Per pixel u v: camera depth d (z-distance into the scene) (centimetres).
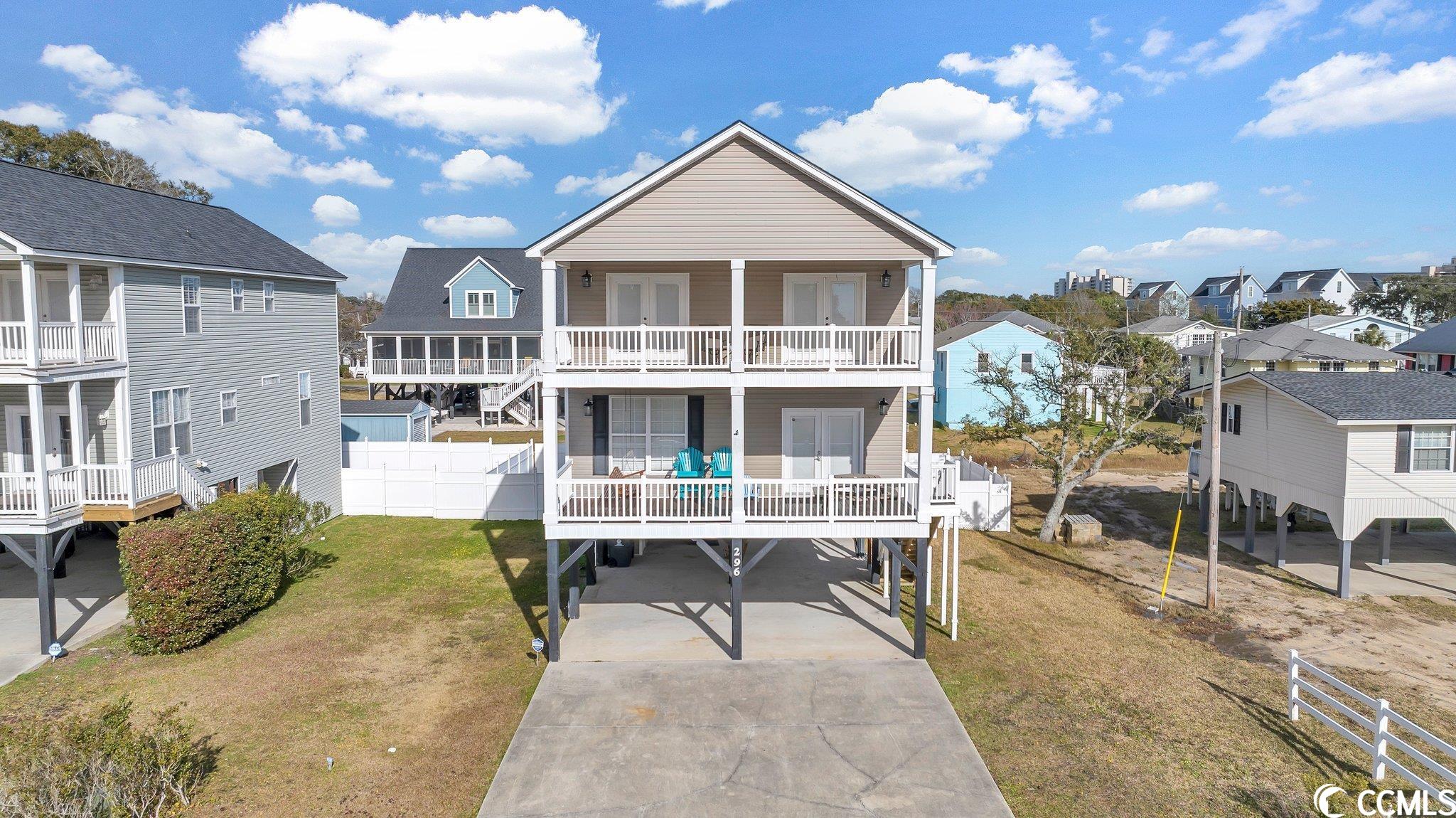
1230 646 1565
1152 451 3741
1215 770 1120
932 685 1378
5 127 4544
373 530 2402
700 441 1816
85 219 1764
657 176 1423
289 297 2383
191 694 1329
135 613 1473
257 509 1717
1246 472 2242
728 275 1728
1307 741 1200
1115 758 1153
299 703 1301
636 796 1055
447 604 1767
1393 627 1662
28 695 1320
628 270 1727
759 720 1256
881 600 1811
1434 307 6688
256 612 1709
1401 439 1834
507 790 1064
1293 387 2023
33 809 850
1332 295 8369
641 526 1463
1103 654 1517
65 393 1797
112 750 943
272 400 2292
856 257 1445
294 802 1033
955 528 1559
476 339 4575
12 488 1510
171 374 1884
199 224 2222
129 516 1630
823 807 1031
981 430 2483
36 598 1784
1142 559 2175
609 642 1557
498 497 2548
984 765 1127
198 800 1027
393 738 1199
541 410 4491
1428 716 1273
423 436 3591
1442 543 2342
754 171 1441
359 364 8031
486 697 1330
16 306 1852
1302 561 2166
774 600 1808
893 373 1454
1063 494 2348
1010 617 1709
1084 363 2433
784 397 1800
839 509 1531
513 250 4978
